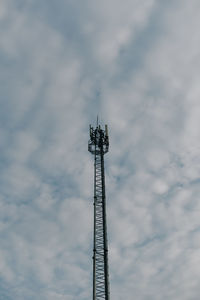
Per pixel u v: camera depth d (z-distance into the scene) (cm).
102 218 5450
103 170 6062
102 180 5928
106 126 6819
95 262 4950
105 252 5022
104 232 5250
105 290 4622
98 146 6469
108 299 4512
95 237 5247
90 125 6781
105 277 4744
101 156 6281
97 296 4609
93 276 4772
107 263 4900
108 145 6512
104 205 5584
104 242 5144
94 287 4659
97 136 6600
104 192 5762
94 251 5072
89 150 6438
